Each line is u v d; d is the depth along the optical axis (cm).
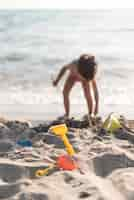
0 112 729
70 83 571
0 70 1347
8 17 4091
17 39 2339
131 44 2122
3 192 293
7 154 393
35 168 348
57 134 411
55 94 926
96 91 559
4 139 449
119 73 1223
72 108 764
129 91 947
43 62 1565
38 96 904
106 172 351
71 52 1861
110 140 448
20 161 370
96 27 3086
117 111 745
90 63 541
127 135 466
